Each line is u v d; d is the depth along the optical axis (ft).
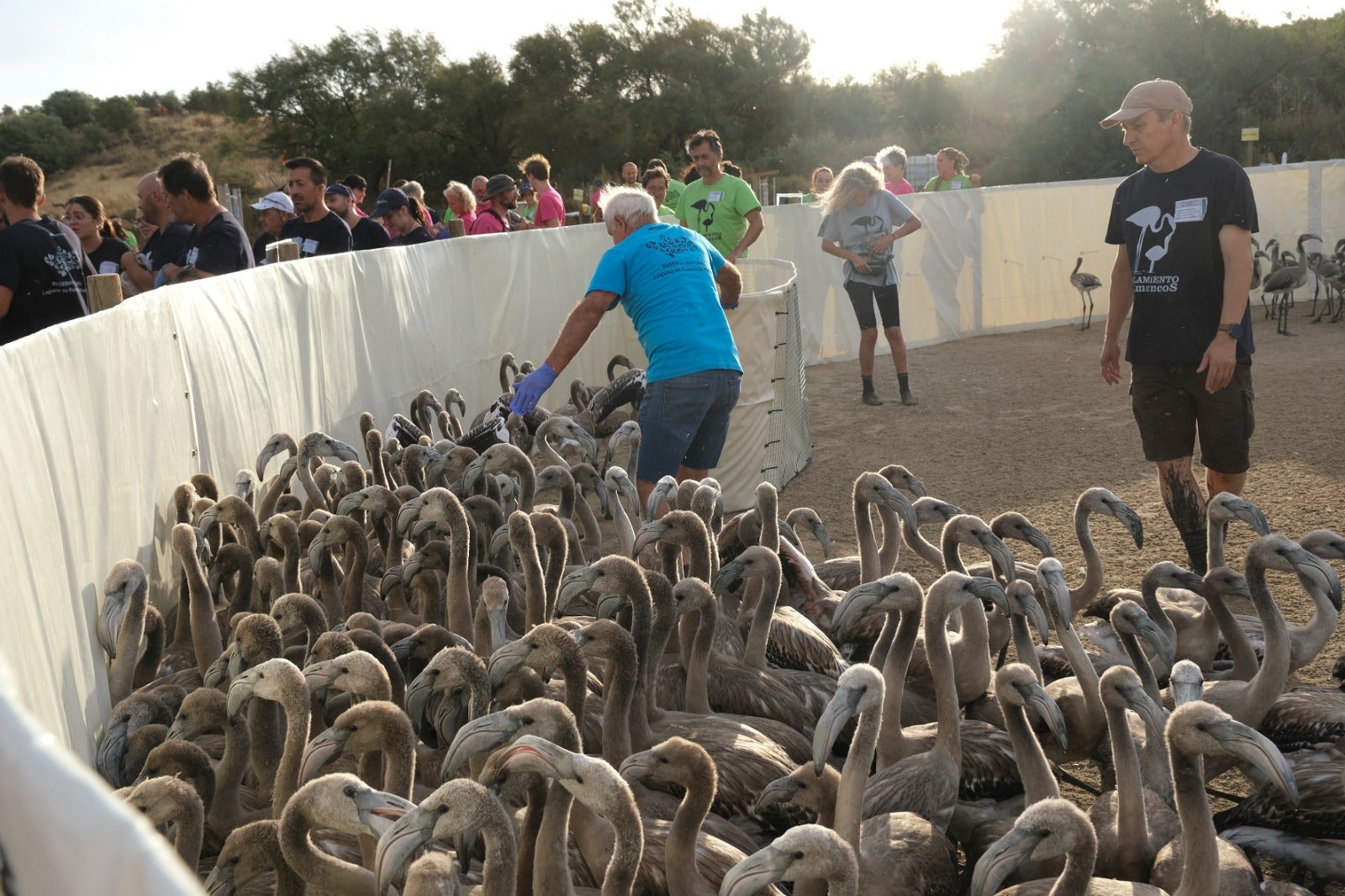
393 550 25.31
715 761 18.54
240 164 197.06
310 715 17.21
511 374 48.26
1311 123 166.09
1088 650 25.84
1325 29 176.55
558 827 14.89
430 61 196.54
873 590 20.02
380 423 37.65
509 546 26.55
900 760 19.74
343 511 25.45
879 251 53.93
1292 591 29.84
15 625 16.33
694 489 27.76
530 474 28.17
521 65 190.19
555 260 52.95
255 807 17.67
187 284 25.73
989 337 77.05
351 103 194.90
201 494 25.54
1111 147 167.43
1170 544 34.24
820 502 40.04
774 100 197.77
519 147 189.16
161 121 250.37
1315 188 86.33
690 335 29.30
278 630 18.78
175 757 16.22
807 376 65.16
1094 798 21.27
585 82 192.13
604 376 56.08
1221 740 15.47
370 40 193.88
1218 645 24.88
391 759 15.65
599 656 18.35
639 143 189.98
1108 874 17.42
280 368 30.68
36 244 28.25
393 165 188.75
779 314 40.09
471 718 17.17
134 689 21.38
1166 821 17.80
